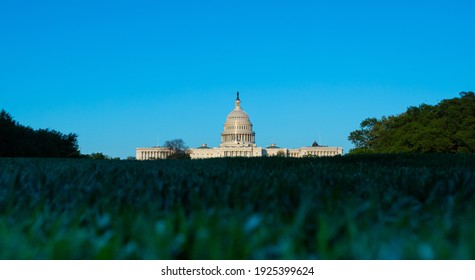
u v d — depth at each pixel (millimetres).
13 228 5531
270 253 4477
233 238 4574
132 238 5129
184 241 4758
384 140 112875
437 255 4320
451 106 101688
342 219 5535
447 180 11820
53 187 10336
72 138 117812
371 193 8984
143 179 12367
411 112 112250
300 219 5352
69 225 5973
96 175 13430
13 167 19797
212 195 8648
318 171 15508
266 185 10117
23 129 97562
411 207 7965
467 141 93688
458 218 6535
